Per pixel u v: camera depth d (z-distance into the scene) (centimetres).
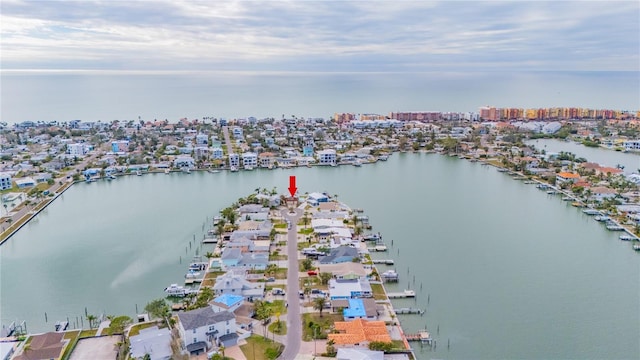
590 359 12406
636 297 15638
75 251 19400
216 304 14125
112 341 12812
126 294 15862
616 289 16200
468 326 13862
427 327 13800
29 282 16775
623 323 14088
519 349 12800
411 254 18938
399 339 12925
